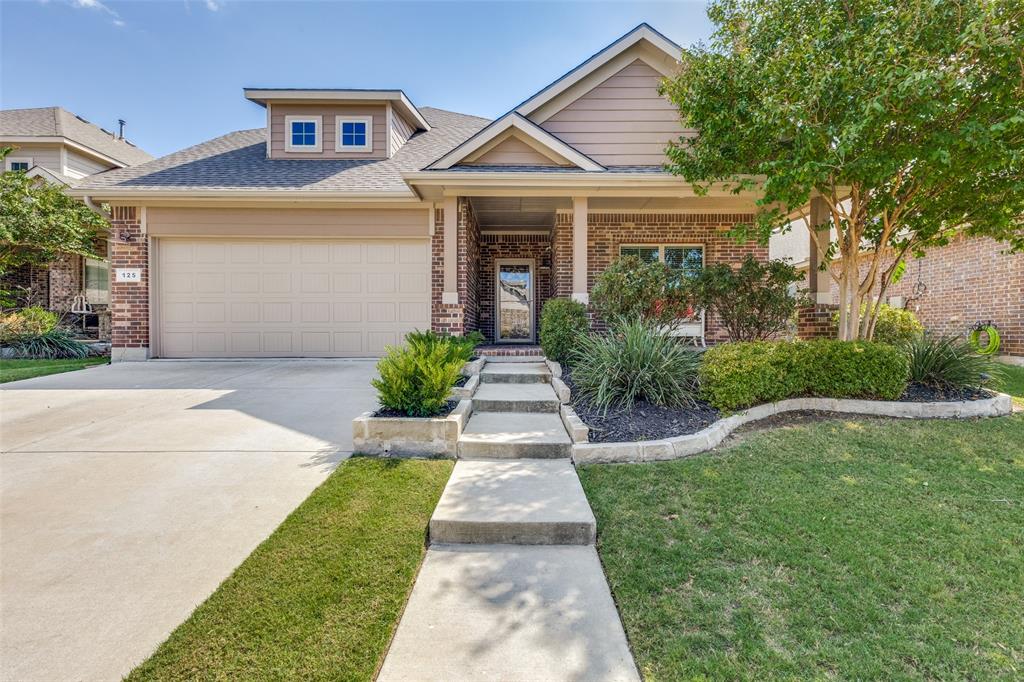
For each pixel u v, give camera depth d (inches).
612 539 101.4
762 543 98.3
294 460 144.1
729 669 66.3
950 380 203.8
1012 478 128.2
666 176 283.9
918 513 110.0
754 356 180.7
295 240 348.2
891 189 199.3
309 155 394.3
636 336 194.9
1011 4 146.0
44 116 588.7
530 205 345.1
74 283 525.3
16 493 119.6
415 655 69.1
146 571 87.6
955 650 69.7
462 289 314.3
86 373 286.2
